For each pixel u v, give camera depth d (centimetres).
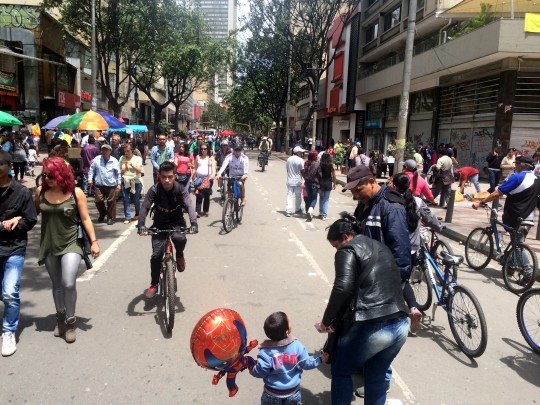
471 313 427
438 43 2258
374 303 280
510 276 646
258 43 3925
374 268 286
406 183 455
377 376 297
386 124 3341
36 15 2555
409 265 346
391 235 344
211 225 991
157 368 387
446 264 467
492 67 1900
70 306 421
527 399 363
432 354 434
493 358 431
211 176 1071
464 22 2081
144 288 577
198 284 601
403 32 2773
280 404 295
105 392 349
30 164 1772
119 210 1133
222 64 3784
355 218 381
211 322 276
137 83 3328
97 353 409
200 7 3359
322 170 1073
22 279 600
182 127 8888
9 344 405
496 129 1891
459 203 1409
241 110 6419
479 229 750
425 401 355
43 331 450
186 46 3148
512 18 1659
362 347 284
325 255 772
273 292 579
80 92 3275
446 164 1312
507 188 636
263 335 454
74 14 2541
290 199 1134
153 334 449
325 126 5100
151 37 2755
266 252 778
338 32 4169
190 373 380
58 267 426
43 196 417
